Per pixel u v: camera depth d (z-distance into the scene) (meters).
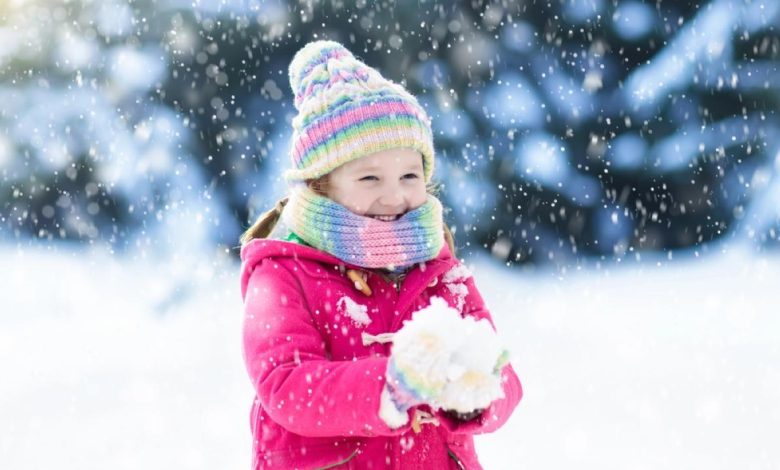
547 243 14.62
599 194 14.85
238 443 8.25
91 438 8.41
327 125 4.14
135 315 12.66
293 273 3.96
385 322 3.98
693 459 7.52
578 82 14.88
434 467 3.84
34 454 8.09
